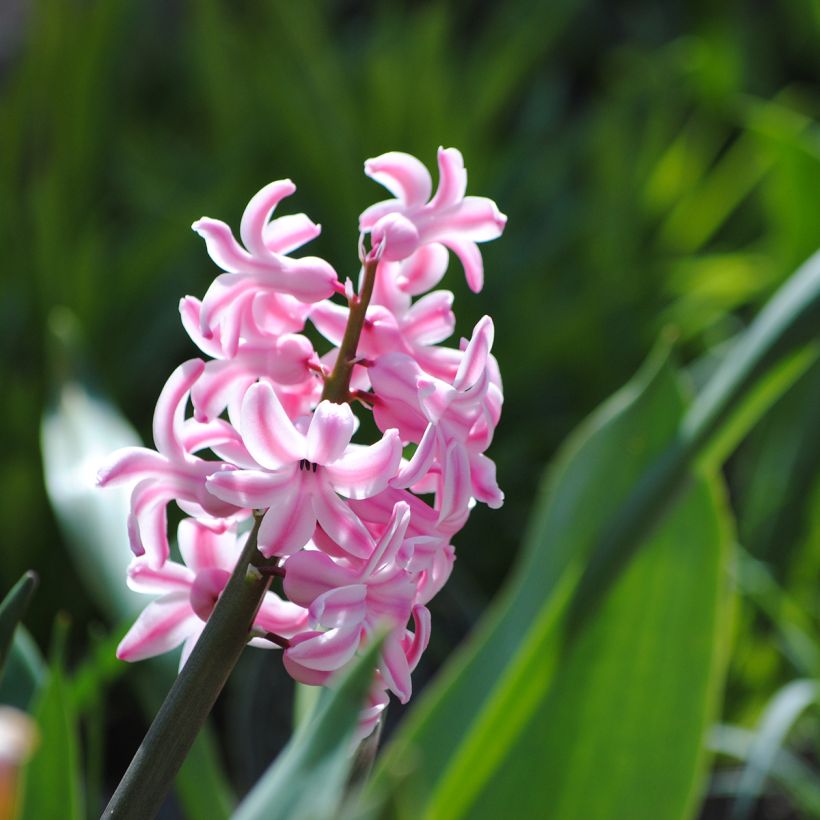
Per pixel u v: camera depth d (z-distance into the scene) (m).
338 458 0.78
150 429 2.24
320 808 0.78
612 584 0.98
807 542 2.00
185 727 0.79
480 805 1.05
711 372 1.99
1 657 0.82
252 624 0.79
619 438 1.19
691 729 1.08
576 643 1.03
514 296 2.40
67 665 2.01
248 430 0.78
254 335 0.80
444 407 0.79
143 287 2.30
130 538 0.79
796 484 1.92
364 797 0.93
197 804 0.98
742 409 1.03
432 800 0.99
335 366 0.80
